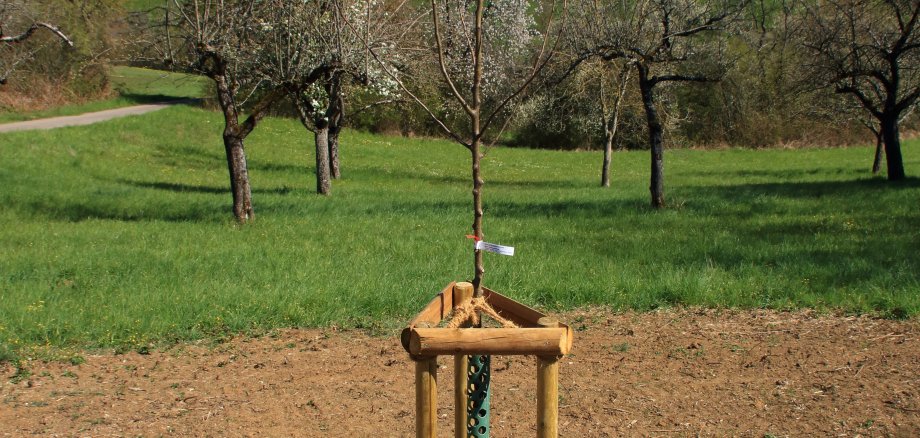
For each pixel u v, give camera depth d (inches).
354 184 1063.6
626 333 302.5
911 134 2070.6
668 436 203.5
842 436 200.1
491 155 1610.5
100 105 1648.6
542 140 1894.7
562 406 225.0
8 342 281.1
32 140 1074.7
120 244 478.9
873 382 237.3
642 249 455.5
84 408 226.8
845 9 799.7
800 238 489.4
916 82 1013.2
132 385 247.1
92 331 295.7
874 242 464.8
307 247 464.1
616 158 1664.6
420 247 467.8
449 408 229.1
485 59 933.8
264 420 217.3
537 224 574.9
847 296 337.4
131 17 575.2
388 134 1743.4
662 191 682.2
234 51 554.6
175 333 299.9
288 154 1354.6
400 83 140.3
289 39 542.0
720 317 323.3
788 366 257.0
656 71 737.0
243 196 584.1
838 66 847.7
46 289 350.3
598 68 959.0
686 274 378.3
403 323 317.1
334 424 213.9
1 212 638.5
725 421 212.5
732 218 596.7
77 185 836.6
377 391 239.5
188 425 214.2
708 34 631.2
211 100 1675.7
